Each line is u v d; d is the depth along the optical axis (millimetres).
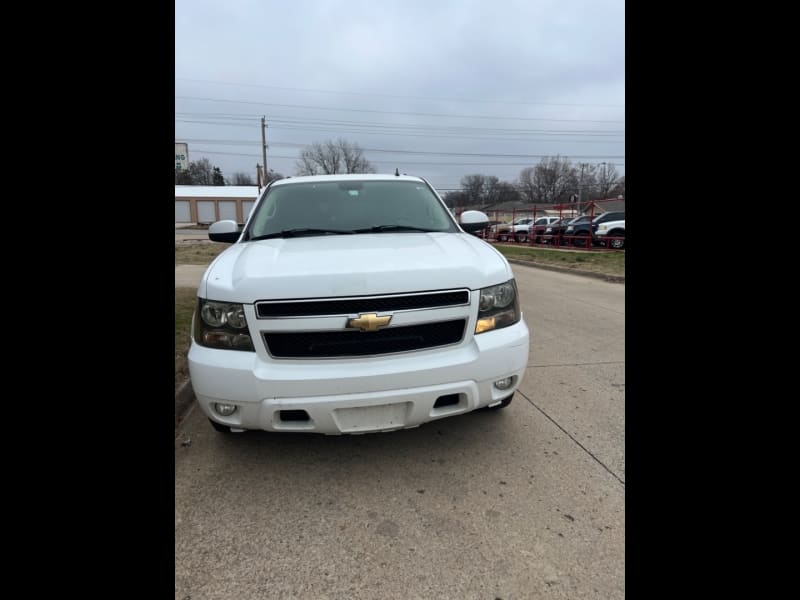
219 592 1692
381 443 2725
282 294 2105
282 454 2617
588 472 2410
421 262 2303
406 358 2184
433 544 1925
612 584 1707
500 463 2504
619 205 22062
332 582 1740
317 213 3270
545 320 6031
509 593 1685
